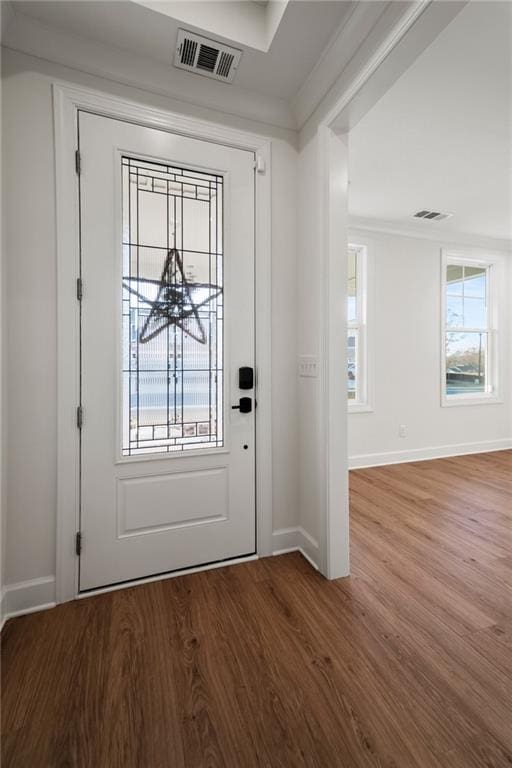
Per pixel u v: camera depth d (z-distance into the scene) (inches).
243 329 80.0
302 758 40.3
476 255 175.2
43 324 64.1
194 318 76.2
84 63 64.7
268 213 80.7
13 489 62.8
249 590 70.0
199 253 76.1
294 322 85.0
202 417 77.4
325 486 74.1
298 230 84.2
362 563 80.0
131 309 71.3
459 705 46.3
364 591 69.9
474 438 178.2
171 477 74.4
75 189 65.6
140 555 72.1
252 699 47.3
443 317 169.3
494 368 184.4
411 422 164.6
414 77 75.0
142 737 42.6
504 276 182.2
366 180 119.6
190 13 60.9
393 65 56.9
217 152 76.4
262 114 78.7
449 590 70.4
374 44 57.8
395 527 98.0
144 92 69.9
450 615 63.3
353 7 56.9
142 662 53.1
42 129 63.3
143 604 65.7
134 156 69.9
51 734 42.9
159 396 73.9
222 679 50.3
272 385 82.8
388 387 159.6
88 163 66.4
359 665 52.6
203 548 77.2
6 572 62.4
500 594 69.3
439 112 86.5
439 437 170.2
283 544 84.3
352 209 142.3
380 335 157.4
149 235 72.2
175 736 42.7
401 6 52.4
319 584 72.1
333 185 71.7
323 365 74.2
